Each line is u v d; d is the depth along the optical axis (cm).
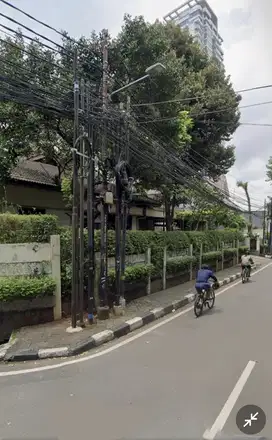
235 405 369
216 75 1714
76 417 347
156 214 2136
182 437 308
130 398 389
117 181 809
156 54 1035
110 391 409
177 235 1352
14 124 1037
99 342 611
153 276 1140
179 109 1191
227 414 349
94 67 952
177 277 1355
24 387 429
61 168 1448
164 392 404
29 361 530
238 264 2422
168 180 1283
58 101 705
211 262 1833
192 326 737
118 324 707
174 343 610
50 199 1488
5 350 553
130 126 884
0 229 730
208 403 374
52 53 908
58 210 1525
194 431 318
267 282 1548
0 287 662
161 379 444
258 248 3806
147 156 988
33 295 682
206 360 515
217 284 945
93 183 737
